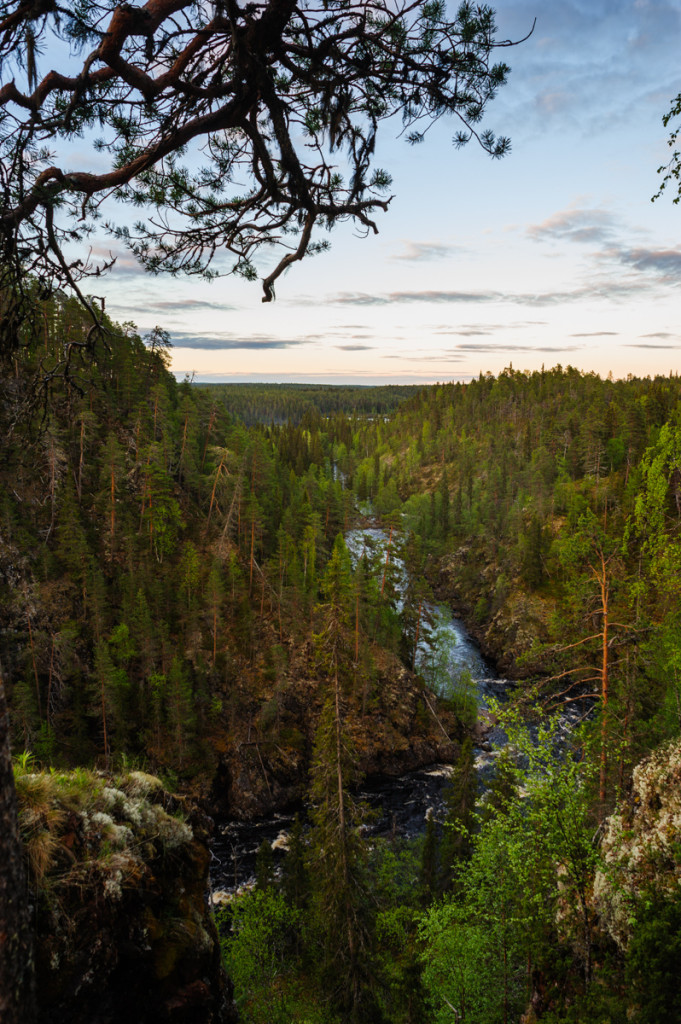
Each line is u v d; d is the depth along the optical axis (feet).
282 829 162.09
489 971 39.17
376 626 218.38
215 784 169.99
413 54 12.42
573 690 149.69
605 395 540.11
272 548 254.88
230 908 102.42
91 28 9.70
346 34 12.12
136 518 218.59
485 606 295.48
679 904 22.53
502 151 13.64
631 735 59.06
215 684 189.16
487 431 588.09
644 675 63.93
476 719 203.10
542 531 281.95
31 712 151.12
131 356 259.39
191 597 201.46
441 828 149.38
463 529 395.14
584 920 29.94
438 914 43.37
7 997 11.48
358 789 172.65
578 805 32.12
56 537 191.21
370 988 64.90
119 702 164.45
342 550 204.13
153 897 19.29
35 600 172.76
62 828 17.33
